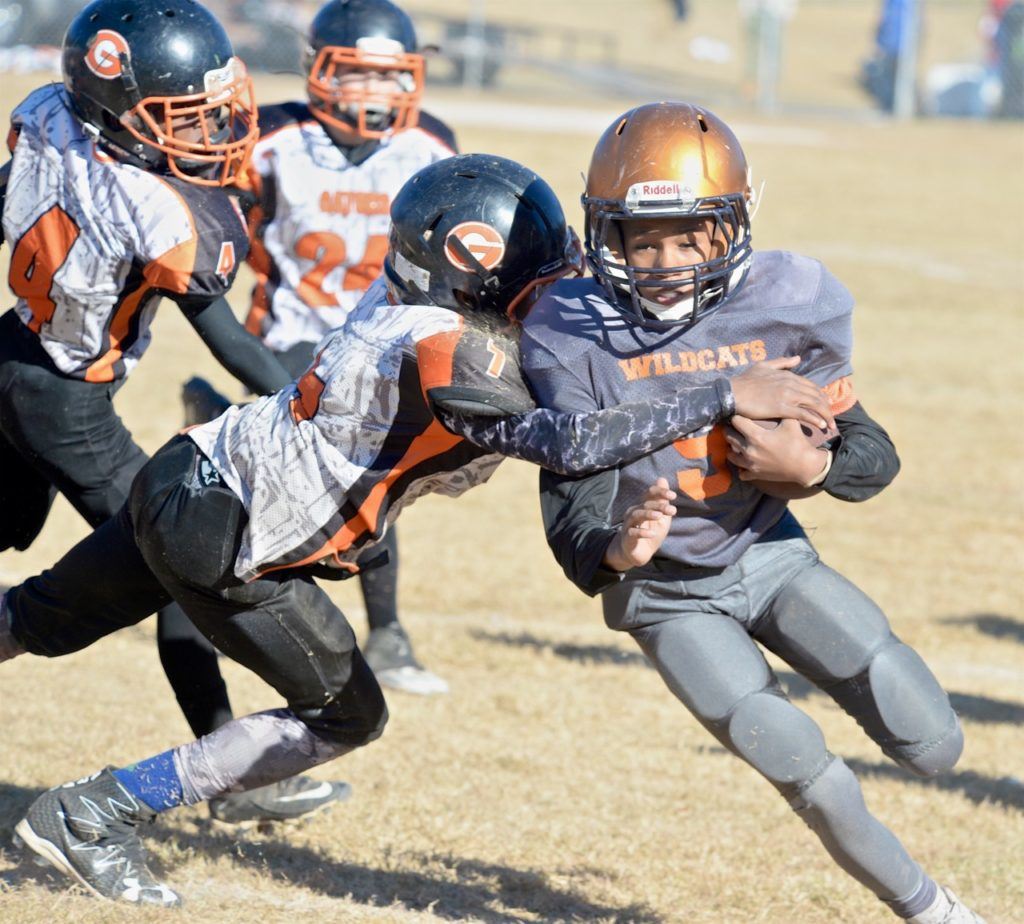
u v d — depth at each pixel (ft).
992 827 58.80
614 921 47.83
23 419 50.34
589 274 43.75
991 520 109.81
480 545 98.68
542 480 42.14
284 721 45.09
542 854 53.62
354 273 68.80
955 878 53.31
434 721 67.46
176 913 44.27
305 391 41.91
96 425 51.13
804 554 44.21
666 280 40.93
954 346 167.32
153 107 47.60
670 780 62.28
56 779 55.88
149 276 48.21
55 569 46.42
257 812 52.47
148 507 43.06
